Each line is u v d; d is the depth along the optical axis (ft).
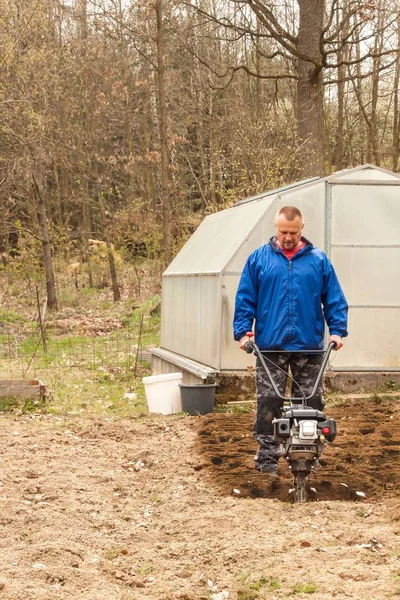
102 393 41.09
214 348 37.55
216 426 30.48
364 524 18.53
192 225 112.16
